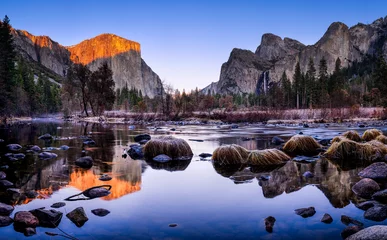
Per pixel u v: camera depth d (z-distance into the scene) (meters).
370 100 71.62
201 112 46.94
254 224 3.98
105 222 4.08
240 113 41.16
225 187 5.95
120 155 10.36
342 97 63.50
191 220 4.14
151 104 61.09
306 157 9.65
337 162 8.81
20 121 43.09
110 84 56.59
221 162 8.79
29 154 10.34
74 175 7.07
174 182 6.39
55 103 90.19
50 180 6.55
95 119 45.81
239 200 5.06
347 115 40.53
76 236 3.64
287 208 4.63
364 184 5.48
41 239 3.57
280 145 13.13
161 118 40.78
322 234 3.66
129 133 20.33
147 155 10.02
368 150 9.38
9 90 45.84
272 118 39.62
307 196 5.27
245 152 9.05
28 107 63.06
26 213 4.11
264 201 4.99
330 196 5.26
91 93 57.12
